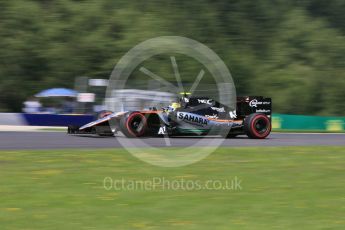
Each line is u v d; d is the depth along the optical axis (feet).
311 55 486.38
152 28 422.82
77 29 426.92
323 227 66.69
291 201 81.00
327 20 559.38
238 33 478.18
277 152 138.10
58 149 135.03
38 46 413.80
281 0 531.50
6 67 407.85
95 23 432.66
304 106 451.94
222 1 486.79
